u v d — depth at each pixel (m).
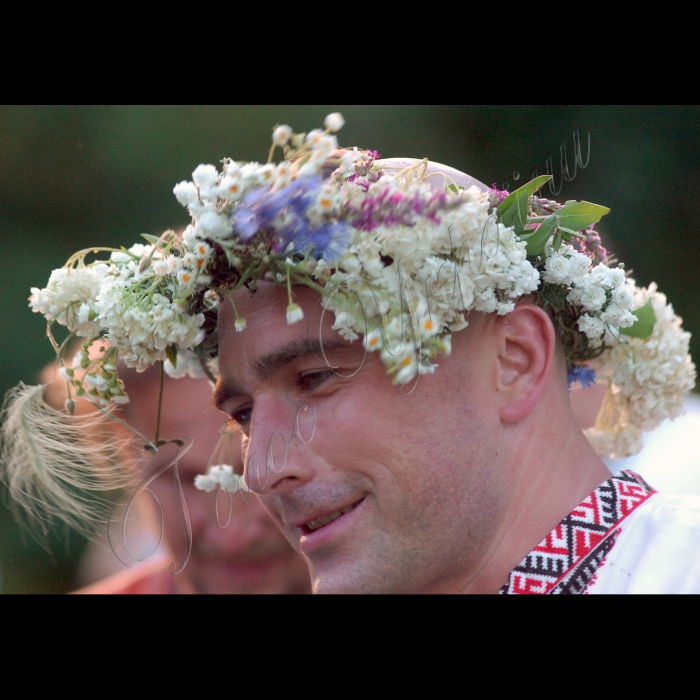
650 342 5.45
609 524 4.59
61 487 5.56
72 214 15.51
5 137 15.45
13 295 14.97
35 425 5.33
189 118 15.36
